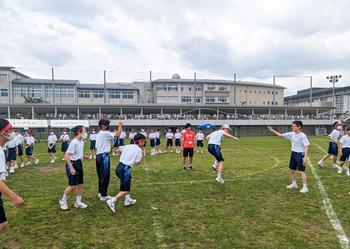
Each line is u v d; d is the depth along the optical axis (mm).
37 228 4812
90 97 55500
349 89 65812
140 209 5805
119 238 4406
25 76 58344
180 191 7277
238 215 5414
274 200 6402
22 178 9297
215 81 62719
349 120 47688
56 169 11258
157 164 12320
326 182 8297
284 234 4523
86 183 8375
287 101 89188
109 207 5918
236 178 8953
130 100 57281
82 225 4941
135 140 5895
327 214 5465
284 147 22422
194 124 47500
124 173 5738
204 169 10836
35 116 45906
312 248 4043
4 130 3123
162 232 4621
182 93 61156
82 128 5820
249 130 52469
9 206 6098
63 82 53875
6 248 4094
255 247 4062
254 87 67000
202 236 4457
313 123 52531
